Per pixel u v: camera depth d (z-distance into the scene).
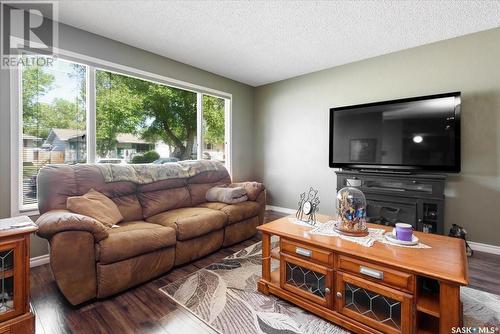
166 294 1.78
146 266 1.89
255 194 3.09
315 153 3.94
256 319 1.51
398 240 1.49
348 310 1.38
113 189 2.36
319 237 1.59
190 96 3.75
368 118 3.19
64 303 1.66
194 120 3.81
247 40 2.82
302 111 4.07
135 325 1.45
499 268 2.21
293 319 1.50
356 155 3.30
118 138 2.93
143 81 3.16
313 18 2.35
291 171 4.25
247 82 4.48
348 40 2.82
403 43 2.89
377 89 3.29
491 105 2.53
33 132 2.32
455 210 2.73
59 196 2.00
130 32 2.63
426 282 1.35
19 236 1.34
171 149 3.51
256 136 4.74
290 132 4.24
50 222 1.52
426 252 1.35
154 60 3.18
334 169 3.73
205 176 3.27
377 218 3.03
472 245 2.64
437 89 2.85
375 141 3.14
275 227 1.80
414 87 3.00
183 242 2.20
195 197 3.05
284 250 1.67
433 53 2.87
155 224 2.23
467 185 2.66
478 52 2.59
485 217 2.57
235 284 1.92
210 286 1.89
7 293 1.33
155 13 2.28
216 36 2.73
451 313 1.10
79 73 2.59
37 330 1.40
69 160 2.54
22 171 2.25
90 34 2.61
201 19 2.38
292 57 3.32
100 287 1.66
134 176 2.57
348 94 3.55
